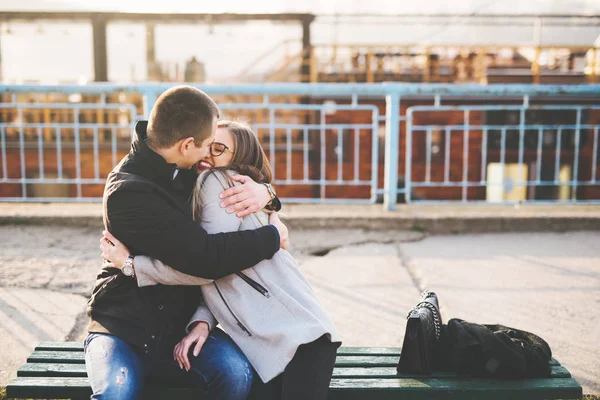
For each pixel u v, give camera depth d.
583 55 16.34
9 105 5.53
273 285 2.02
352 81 14.36
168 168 1.97
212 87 5.48
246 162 2.16
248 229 2.05
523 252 4.64
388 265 4.29
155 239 1.86
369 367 2.25
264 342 1.97
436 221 5.29
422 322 2.15
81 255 4.43
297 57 13.85
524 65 15.91
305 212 5.49
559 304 3.47
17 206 5.68
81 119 13.93
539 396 2.07
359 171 13.81
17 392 1.99
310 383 1.90
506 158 14.27
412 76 14.77
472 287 3.78
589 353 2.80
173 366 2.02
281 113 14.07
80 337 3.00
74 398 2.01
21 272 3.97
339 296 3.63
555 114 14.11
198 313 2.04
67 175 13.45
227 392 1.89
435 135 14.09
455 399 2.07
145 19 13.38
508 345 2.17
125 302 1.94
